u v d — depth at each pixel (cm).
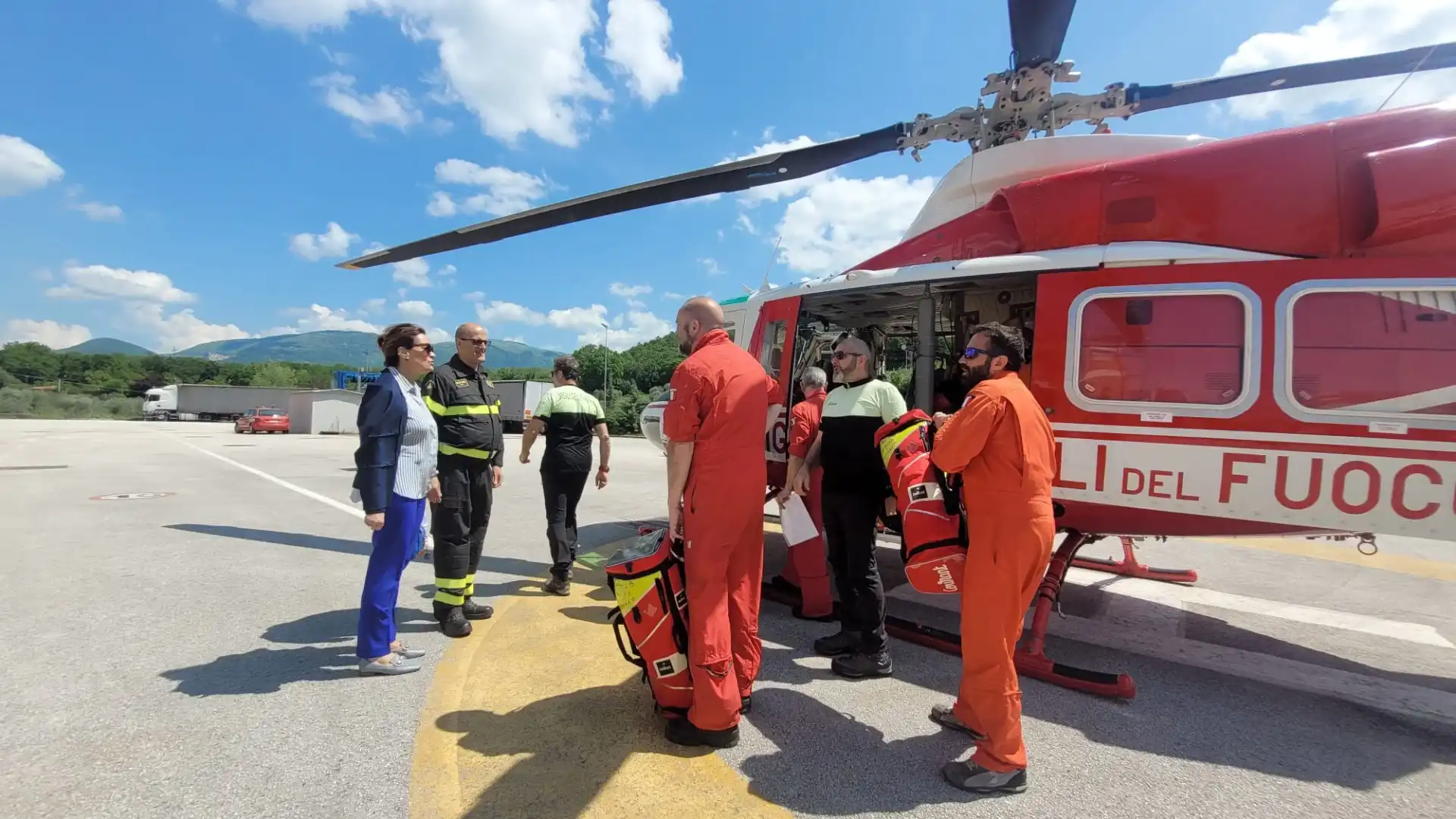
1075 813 218
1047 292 358
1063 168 398
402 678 313
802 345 529
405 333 321
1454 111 287
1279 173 316
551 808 213
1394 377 284
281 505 834
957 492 272
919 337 428
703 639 252
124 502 852
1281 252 313
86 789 219
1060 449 351
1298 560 604
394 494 312
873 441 321
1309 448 296
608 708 284
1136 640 393
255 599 433
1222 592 498
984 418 233
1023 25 394
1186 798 229
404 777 230
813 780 233
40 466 1344
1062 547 362
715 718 249
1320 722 289
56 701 284
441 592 372
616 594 267
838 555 350
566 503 458
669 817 210
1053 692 316
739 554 278
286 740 253
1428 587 516
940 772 240
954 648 356
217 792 219
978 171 428
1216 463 314
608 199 512
